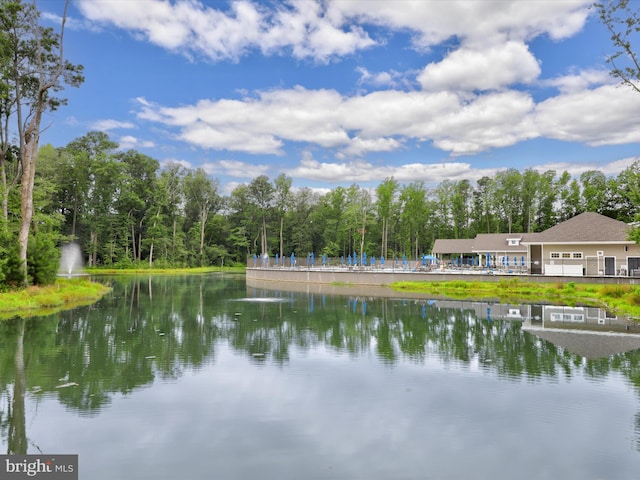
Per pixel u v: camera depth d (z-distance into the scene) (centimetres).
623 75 2100
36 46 2519
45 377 1050
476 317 2022
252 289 3791
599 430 749
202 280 5203
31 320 1892
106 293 3288
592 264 3450
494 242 4891
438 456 658
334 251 8138
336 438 719
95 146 6525
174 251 7838
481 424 773
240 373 1091
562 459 650
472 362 1194
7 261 2342
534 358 1241
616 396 915
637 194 2467
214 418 801
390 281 3869
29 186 2473
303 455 661
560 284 3016
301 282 4500
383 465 631
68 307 2369
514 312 2191
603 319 1947
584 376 1058
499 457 655
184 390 957
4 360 1210
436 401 888
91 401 889
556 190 6881
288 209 8950
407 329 1720
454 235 7850
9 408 848
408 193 7294
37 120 2500
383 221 7462
